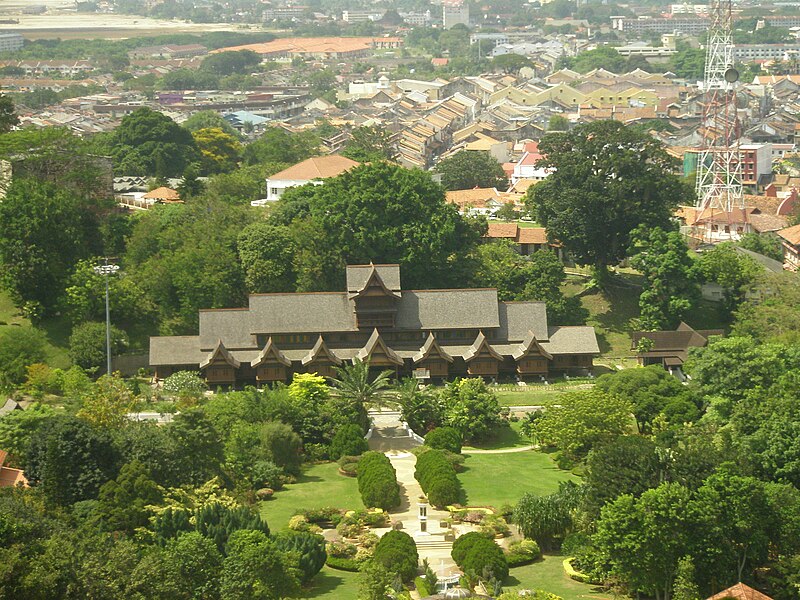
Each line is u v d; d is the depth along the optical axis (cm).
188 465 17838
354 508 18425
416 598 15238
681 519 15125
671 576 15150
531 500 17088
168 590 13500
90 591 12962
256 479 19150
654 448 16888
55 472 16838
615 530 15162
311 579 15775
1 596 12500
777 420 18550
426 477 18975
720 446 17950
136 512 15900
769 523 15888
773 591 15475
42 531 14200
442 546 16962
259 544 14425
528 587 15612
